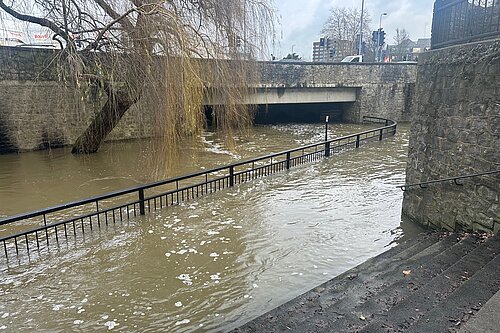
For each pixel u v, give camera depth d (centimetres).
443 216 554
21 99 1277
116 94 1067
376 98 2305
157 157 861
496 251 395
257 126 2244
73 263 521
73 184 924
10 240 592
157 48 829
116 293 450
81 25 979
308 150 1439
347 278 422
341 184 918
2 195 843
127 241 590
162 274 493
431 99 577
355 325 306
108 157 1215
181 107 837
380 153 1312
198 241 592
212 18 930
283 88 2112
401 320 284
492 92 449
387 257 476
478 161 475
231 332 329
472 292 297
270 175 1003
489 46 452
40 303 430
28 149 1312
